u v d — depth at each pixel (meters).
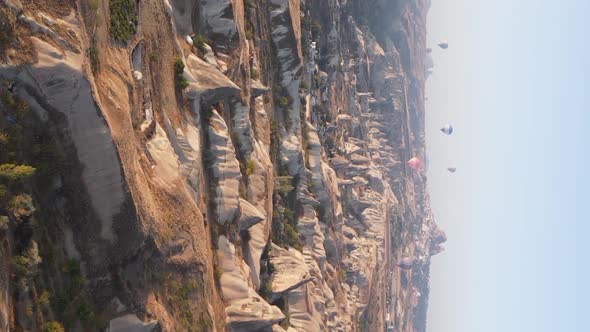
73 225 35.72
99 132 35.50
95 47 37.62
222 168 57.25
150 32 47.62
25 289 31.55
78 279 35.47
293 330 71.56
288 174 84.31
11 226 31.62
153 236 41.59
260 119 73.44
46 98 33.28
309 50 98.50
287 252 74.06
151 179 43.72
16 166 31.16
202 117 56.06
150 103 46.06
